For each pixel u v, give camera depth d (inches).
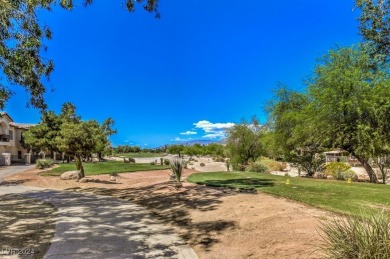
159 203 381.4
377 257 137.6
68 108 1365.7
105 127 2169.0
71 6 316.5
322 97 679.1
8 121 1699.1
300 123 812.6
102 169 1108.5
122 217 316.2
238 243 215.0
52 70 340.5
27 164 1593.3
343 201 308.5
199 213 307.6
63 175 721.6
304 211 268.5
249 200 338.3
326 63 727.1
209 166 1792.6
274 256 181.9
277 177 623.8
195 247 219.0
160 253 206.2
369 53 409.7
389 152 663.8
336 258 150.9
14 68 305.1
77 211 348.2
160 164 1573.6
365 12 367.6
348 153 773.9
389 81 636.1
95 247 216.1
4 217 316.8
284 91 917.8
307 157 904.3
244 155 1198.3
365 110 637.9
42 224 284.5
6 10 268.7
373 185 471.2
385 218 162.6
